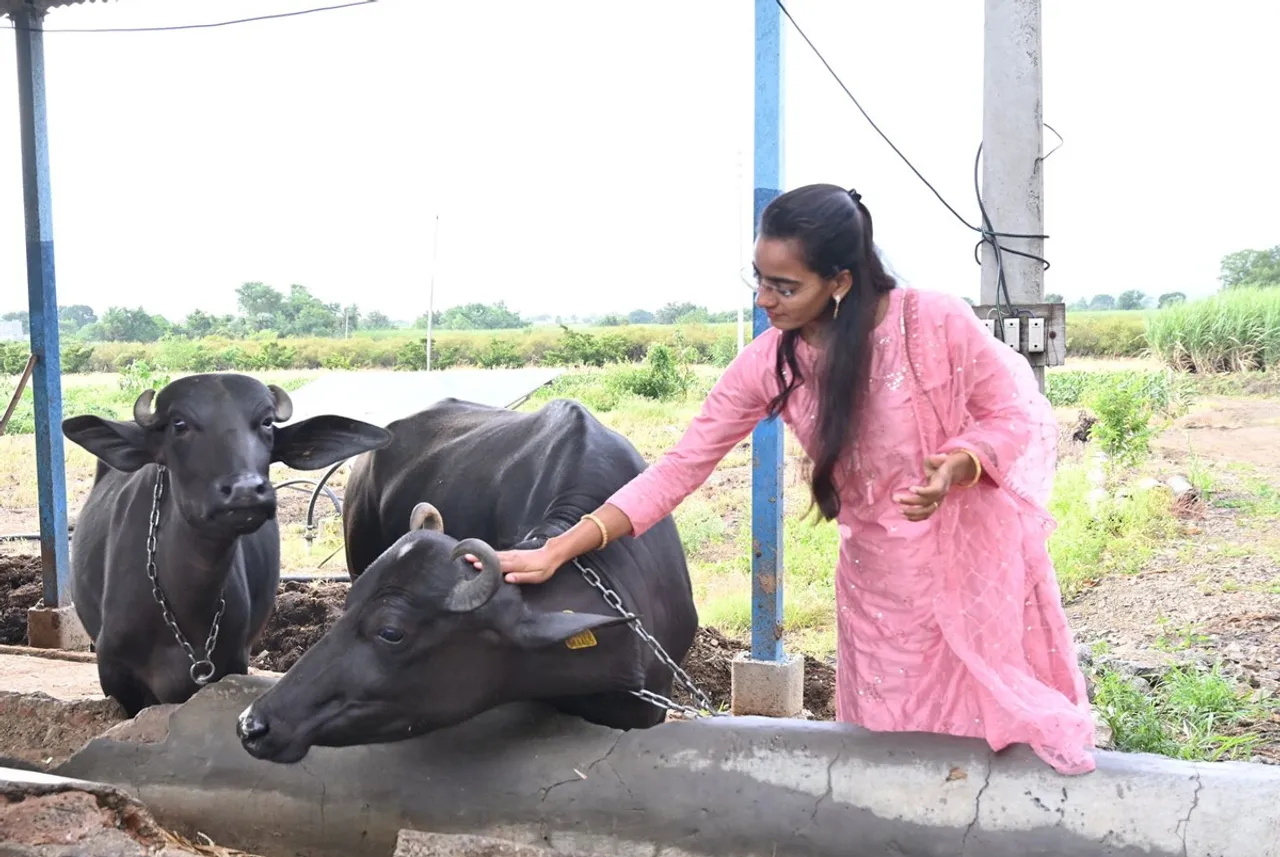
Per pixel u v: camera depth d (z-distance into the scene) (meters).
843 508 3.52
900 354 3.26
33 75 7.21
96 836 3.25
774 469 5.61
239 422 4.17
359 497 6.32
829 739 3.44
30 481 17.67
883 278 3.26
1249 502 12.62
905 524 3.38
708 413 3.60
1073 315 47.75
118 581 4.75
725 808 3.40
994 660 3.34
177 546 4.44
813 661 7.31
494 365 48.53
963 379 3.27
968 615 3.34
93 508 5.48
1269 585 9.21
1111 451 13.19
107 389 29.64
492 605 3.31
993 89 5.74
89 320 102.56
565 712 3.82
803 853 3.33
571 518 4.08
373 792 3.68
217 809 3.84
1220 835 3.08
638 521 3.58
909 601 3.42
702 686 6.97
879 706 3.53
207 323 73.06
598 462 4.40
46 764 4.10
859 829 3.30
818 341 3.33
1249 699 6.54
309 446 4.59
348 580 9.66
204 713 3.98
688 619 4.51
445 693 3.36
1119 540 10.77
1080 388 22.64
